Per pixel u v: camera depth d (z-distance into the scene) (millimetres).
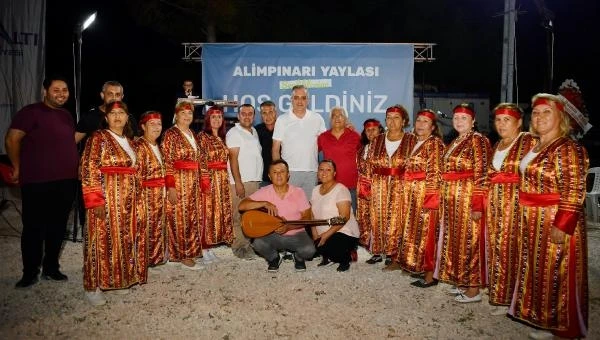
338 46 8492
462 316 4426
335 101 8547
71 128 5332
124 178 4734
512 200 4152
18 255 6406
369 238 6148
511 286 4109
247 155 6344
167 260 6035
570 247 3656
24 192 5074
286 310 4539
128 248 4797
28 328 4152
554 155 3691
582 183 3588
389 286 5230
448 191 4781
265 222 5648
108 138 4688
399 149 5621
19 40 8445
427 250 5168
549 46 7715
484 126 19312
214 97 8602
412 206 5277
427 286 5184
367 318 4363
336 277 5543
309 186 6480
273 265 5762
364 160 6098
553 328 3727
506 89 8789
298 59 8531
